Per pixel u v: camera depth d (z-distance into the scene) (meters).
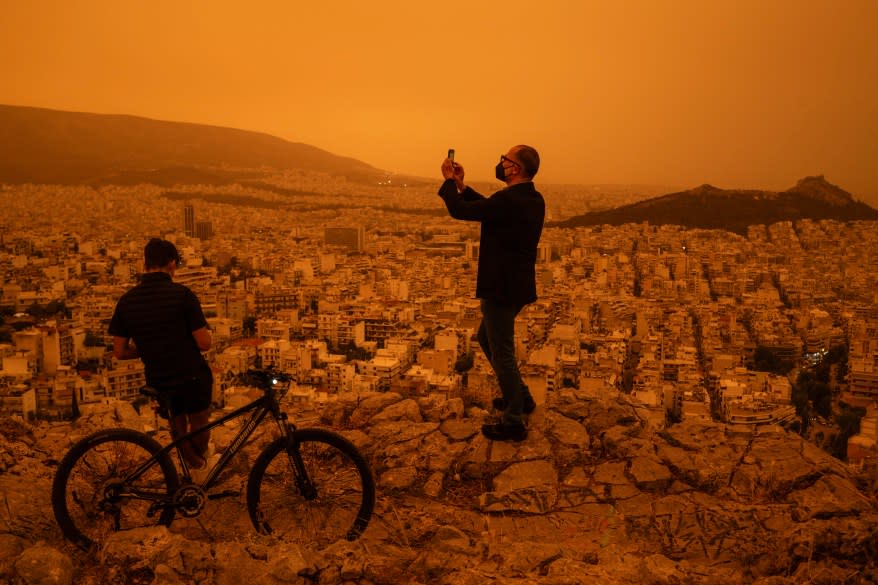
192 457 4.32
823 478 5.03
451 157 5.06
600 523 4.60
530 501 4.84
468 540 4.30
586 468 5.31
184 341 4.21
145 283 4.21
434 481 5.17
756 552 4.09
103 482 4.14
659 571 3.59
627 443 5.52
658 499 4.91
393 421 6.28
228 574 3.50
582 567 3.65
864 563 3.88
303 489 4.09
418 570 3.71
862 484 5.10
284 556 3.59
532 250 4.98
